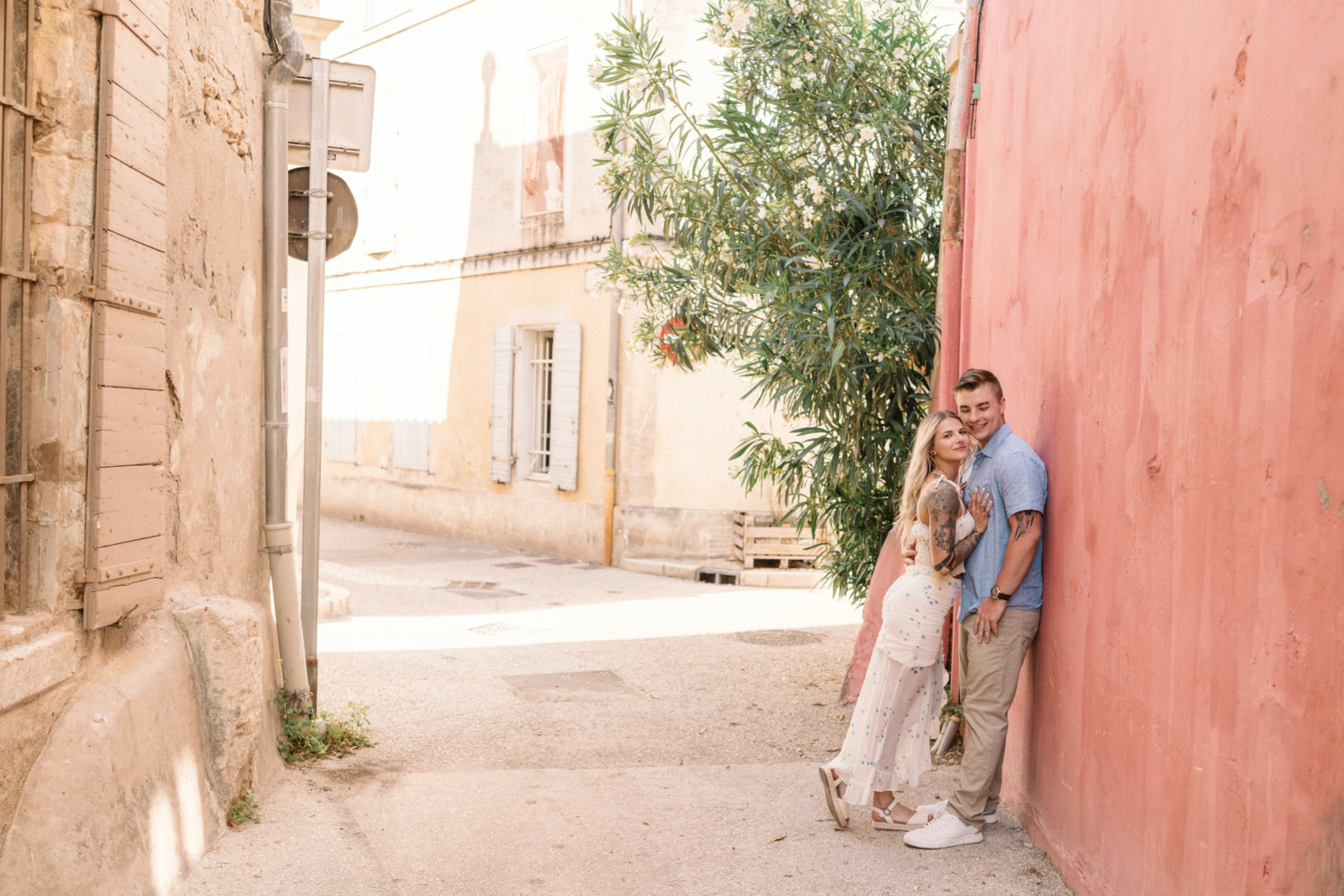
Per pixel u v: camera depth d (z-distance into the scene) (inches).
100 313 125.3
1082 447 149.1
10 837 109.3
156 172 139.3
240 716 163.5
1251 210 102.9
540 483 563.2
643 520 505.0
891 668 166.6
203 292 166.4
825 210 270.5
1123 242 135.8
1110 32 142.0
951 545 161.5
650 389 504.4
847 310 252.7
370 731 225.1
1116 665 134.0
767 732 233.3
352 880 144.5
